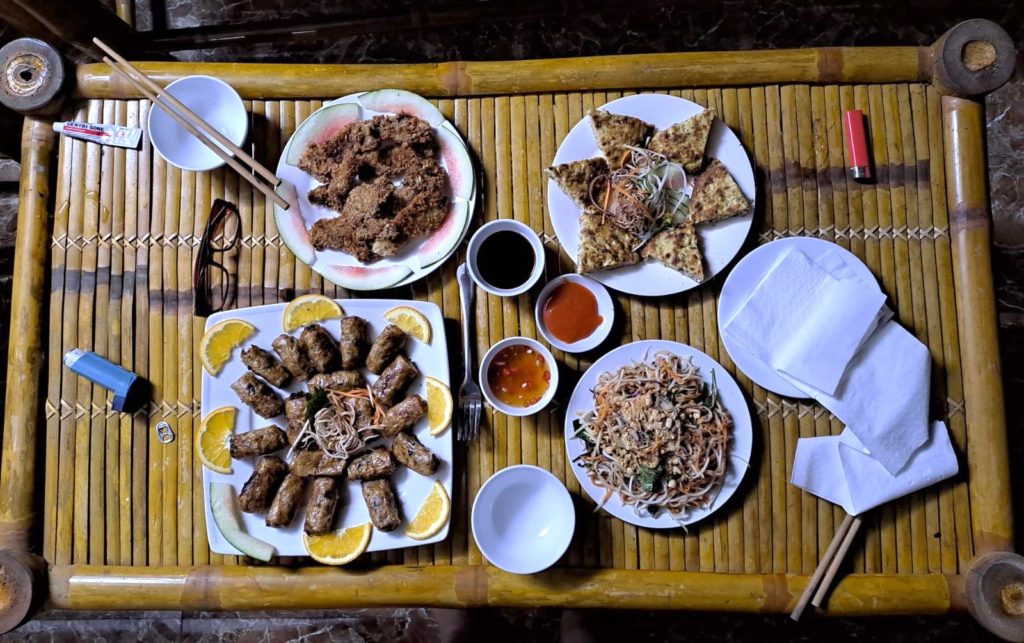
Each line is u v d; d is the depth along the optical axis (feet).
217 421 5.64
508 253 5.76
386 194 5.67
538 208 5.96
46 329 5.90
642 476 5.58
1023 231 8.63
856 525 5.67
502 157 5.98
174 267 5.93
